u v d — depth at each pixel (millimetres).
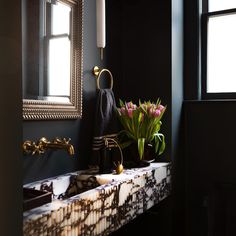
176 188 1997
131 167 1764
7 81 939
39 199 1037
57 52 1514
